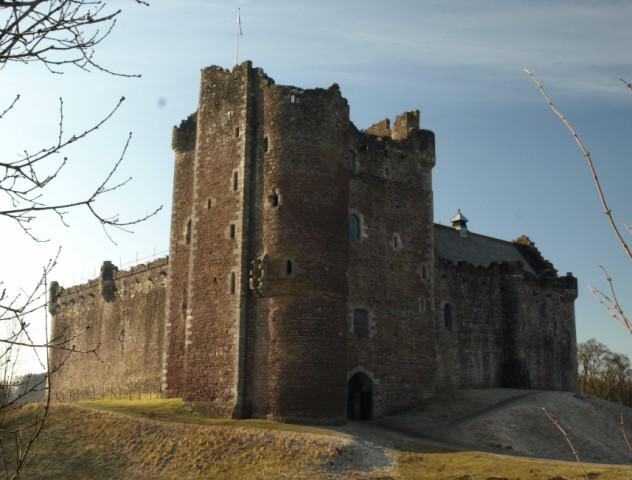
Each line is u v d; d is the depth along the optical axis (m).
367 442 32.62
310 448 30.92
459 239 60.84
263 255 38.59
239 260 39.06
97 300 62.88
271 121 40.47
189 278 41.62
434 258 49.31
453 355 50.12
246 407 37.53
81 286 65.81
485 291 53.72
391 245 44.94
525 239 67.00
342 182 41.09
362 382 42.28
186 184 47.44
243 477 29.47
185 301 44.97
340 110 41.88
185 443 32.75
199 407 38.78
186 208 46.88
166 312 46.09
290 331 37.53
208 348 39.44
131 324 57.03
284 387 36.91
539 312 56.91
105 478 30.91
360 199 44.00
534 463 30.03
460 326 51.19
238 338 38.09
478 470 28.78
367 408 41.91
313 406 36.91
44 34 7.30
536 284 57.34
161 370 52.12
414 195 47.06
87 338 63.38
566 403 45.00
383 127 50.66
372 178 45.00
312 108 40.62
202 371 39.34
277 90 40.72
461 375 50.25
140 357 54.97
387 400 42.34
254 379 37.81
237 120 41.47
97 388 59.84
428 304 45.97
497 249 63.47
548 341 57.19
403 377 43.47
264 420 36.44
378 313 43.19
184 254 46.00
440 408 43.12
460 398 45.47
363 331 42.34
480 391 48.31
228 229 40.16
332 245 39.50
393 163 46.44
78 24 7.41
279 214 38.97
